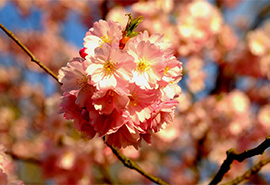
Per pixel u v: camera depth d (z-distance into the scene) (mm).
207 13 4438
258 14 6012
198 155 5438
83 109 1637
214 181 2066
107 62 1509
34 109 6016
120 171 6539
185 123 5098
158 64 1547
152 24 3924
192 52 4465
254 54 4766
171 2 4203
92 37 1617
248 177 2314
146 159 6008
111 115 1562
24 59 6566
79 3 5902
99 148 3938
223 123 4984
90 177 4047
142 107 1577
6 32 1877
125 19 1767
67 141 4055
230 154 1926
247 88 6125
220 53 5469
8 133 5754
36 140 5414
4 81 6441
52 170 3867
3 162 2166
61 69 1576
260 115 4910
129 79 1491
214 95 5301
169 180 6059
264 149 1742
